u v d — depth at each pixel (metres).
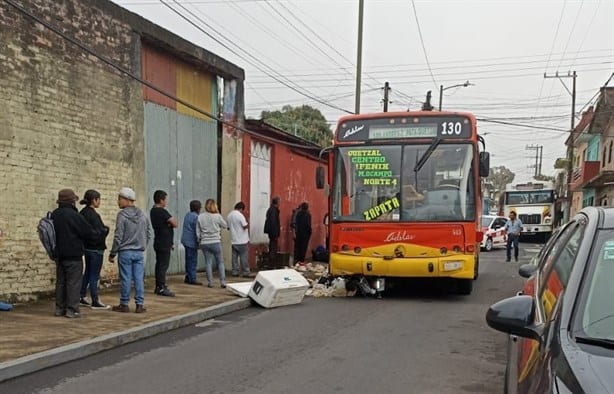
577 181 41.19
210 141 15.87
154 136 13.38
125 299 9.31
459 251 11.13
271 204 17.22
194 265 12.84
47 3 10.26
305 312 10.39
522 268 6.60
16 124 9.63
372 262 11.28
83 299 9.76
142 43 12.95
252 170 17.56
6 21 9.42
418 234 11.19
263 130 17.81
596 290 3.28
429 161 11.41
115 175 11.95
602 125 36.41
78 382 6.07
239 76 16.47
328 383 6.08
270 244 17.03
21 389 5.82
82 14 11.07
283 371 6.52
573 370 2.72
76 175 10.93
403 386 6.00
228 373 6.43
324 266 18.30
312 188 22.78
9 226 9.48
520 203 40.62
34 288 9.93
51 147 10.34
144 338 8.13
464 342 8.00
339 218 11.63
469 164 11.30
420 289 13.37
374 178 11.55
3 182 9.38
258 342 7.97
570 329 3.08
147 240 9.51
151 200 13.23
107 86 11.71
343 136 11.86
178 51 13.82
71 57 10.79
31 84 9.92
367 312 10.37
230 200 16.28
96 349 7.26
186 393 5.73
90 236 8.77
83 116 11.09
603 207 4.18
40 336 7.44
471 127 11.43
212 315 9.81
